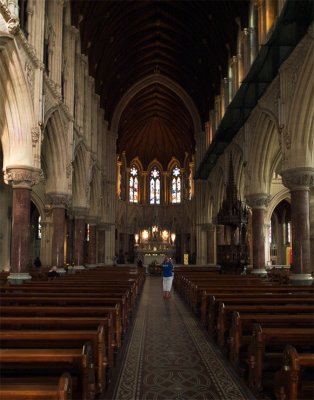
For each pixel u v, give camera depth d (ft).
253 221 73.36
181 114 155.74
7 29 41.34
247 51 74.08
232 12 81.71
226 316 29.09
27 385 12.73
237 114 74.54
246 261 71.61
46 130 63.41
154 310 48.60
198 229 136.46
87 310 23.80
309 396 16.39
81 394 16.05
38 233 114.42
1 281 49.24
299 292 36.24
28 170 49.65
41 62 52.37
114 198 135.44
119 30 101.55
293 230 53.06
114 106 135.33
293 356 14.70
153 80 135.64
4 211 81.82
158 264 126.62
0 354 14.53
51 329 20.42
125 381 22.00
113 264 130.52
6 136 50.52
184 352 28.09
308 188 53.36
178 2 95.20
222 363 25.34
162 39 116.37
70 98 71.87
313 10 43.14
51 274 56.39
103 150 121.08
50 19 62.85
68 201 67.92
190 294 49.85
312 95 50.31
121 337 31.22
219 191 108.37
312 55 46.80
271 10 62.69
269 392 19.61
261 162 72.02
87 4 79.66
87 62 88.79
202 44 104.99
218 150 101.14
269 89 61.77
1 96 48.29
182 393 20.26
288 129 53.47
